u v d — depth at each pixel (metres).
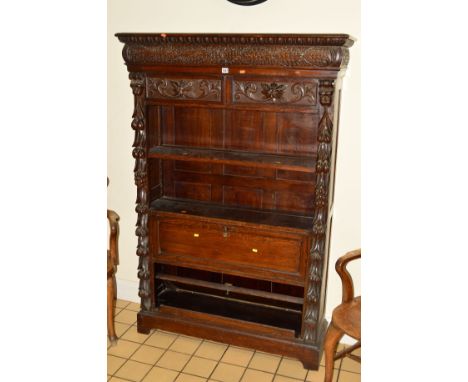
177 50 2.24
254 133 2.54
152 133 2.59
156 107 2.60
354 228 2.59
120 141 2.94
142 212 2.61
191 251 2.59
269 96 2.21
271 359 2.58
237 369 2.49
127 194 3.03
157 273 2.77
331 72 2.07
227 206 2.72
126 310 3.09
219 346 2.70
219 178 2.71
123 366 2.50
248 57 2.14
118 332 2.83
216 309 2.74
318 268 2.34
